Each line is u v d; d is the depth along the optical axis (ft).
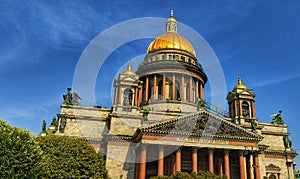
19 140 109.91
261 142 282.97
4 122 118.93
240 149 229.45
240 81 310.65
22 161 107.55
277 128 295.89
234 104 296.71
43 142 156.76
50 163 149.28
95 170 162.30
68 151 158.71
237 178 247.29
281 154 280.92
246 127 277.64
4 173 101.09
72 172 153.69
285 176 273.13
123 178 226.58
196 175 164.66
